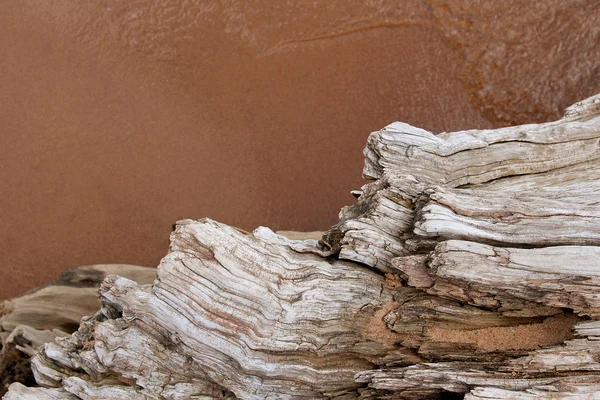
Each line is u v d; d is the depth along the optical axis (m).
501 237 4.24
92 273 7.77
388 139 5.12
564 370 3.97
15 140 8.93
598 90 8.66
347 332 4.62
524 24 8.70
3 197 8.93
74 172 8.98
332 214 8.91
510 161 5.02
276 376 4.60
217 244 4.61
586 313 4.08
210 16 8.84
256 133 9.01
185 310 4.57
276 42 8.88
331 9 8.79
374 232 4.59
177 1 8.83
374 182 4.98
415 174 5.08
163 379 4.77
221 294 4.57
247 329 4.52
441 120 8.91
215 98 9.01
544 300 4.12
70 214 8.97
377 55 8.91
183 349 4.68
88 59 8.97
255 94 8.98
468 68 8.82
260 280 4.60
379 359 4.59
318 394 4.69
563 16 8.65
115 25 8.91
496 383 4.02
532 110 8.79
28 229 8.95
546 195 4.55
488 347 4.34
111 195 8.98
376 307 4.60
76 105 8.98
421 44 8.88
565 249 4.06
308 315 4.58
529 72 8.73
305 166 8.97
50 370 5.11
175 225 4.79
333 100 8.96
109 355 4.76
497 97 8.81
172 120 9.02
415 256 4.34
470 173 5.04
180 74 9.01
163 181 9.02
